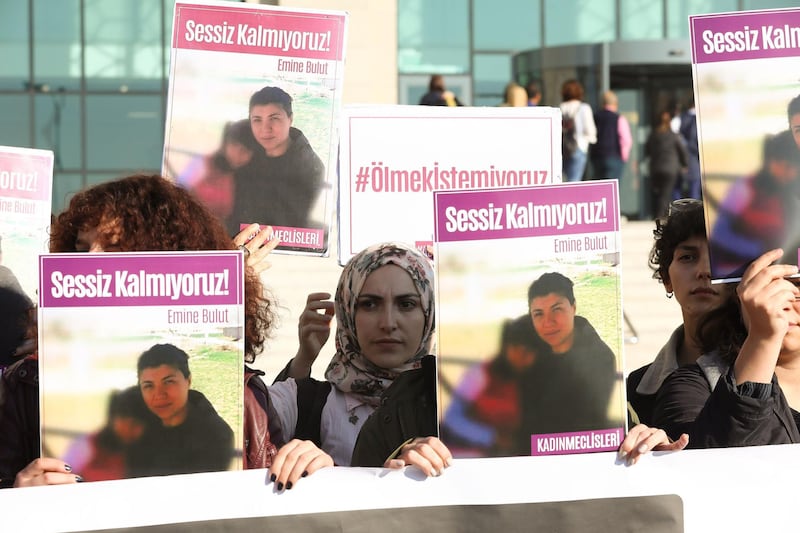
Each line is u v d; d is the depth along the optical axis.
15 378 2.93
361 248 3.87
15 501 2.68
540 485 2.80
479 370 2.81
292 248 3.80
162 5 16.67
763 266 3.01
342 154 3.88
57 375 2.69
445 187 3.91
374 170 3.89
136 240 2.87
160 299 2.71
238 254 2.72
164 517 2.71
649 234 12.45
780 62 3.08
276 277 11.23
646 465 2.82
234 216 3.79
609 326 2.79
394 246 3.50
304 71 3.80
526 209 2.79
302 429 3.56
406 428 3.13
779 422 2.98
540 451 2.80
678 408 3.21
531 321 2.79
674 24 16.34
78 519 2.70
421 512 2.81
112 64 16.64
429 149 3.91
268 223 3.79
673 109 14.85
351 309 3.48
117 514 2.71
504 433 2.80
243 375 2.73
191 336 2.71
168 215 2.91
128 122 16.70
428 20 16.12
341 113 3.88
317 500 2.78
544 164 3.93
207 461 2.72
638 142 15.07
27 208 3.54
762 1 16.20
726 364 3.29
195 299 2.71
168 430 2.71
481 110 3.92
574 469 2.80
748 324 3.26
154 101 16.70
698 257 3.55
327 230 3.80
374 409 3.48
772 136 3.08
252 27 3.80
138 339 2.70
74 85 16.61
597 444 2.80
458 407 2.81
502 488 2.80
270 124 3.79
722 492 2.84
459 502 2.80
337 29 3.81
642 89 15.28
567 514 2.80
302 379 3.67
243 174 3.79
